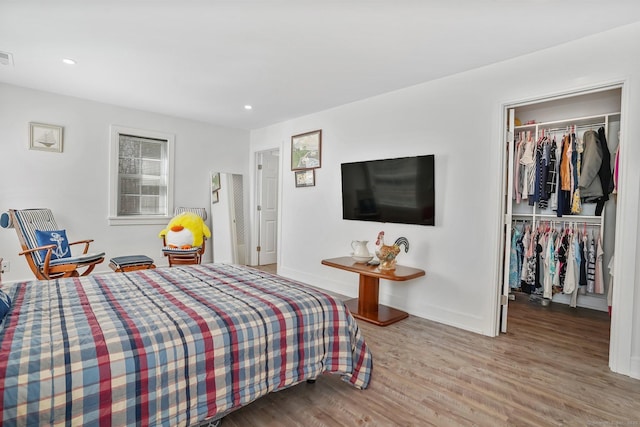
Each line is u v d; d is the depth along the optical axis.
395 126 3.53
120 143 4.44
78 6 2.08
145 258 3.86
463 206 3.00
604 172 3.26
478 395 1.93
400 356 2.43
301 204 4.67
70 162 4.02
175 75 3.21
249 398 1.53
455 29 2.28
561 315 3.43
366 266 3.32
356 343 2.03
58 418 1.11
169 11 2.12
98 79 3.37
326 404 1.84
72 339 1.26
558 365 2.31
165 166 4.83
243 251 5.59
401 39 2.43
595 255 3.43
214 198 5.28
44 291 1.85
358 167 3.78
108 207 4.31
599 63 2.29
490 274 2.83
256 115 4.65
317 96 3.77
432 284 3.22
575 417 1.74
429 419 1.71
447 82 3.11
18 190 3.71
